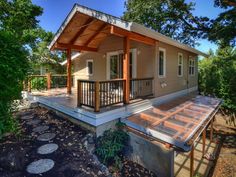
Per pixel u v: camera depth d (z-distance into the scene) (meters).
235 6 10.37
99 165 3.92
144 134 4.58
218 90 10.84
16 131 4.55
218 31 11.12
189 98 9.23
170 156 3.97
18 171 3.34
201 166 5.69
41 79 9.77
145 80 7.02
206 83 12.12
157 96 7.22
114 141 4.65
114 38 8.15
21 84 4.18
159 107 6.76
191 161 4.43
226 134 9.02
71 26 6.38
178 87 9.53
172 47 8.59
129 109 5.59
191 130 4.43
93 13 5.15
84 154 4.14
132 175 4.09
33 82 9.34
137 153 4.60
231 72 10.34
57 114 6.15
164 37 6.26
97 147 4.46
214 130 9.55
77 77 11.05
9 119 4.07
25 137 4.48
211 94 11.56
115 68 8.22
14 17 15.52
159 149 4.16
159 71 7.50
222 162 6.05
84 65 10.38
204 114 6.02
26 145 4.14
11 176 3.19
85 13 5.38
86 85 5.50
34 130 4.93
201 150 6.92
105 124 4.84
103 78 8.96
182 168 5.54
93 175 3.57
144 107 6.32
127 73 5.52
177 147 3.89
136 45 7.48
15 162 3.53
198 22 15.00
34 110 6.68
